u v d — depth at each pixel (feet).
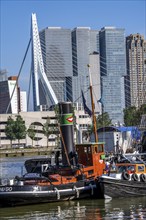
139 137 213.87
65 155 139.64
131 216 103.50
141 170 135.54
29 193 118.93
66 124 141.08
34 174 134.62
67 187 125.49
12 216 107.65
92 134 323.16
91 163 137.49
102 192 128.47
